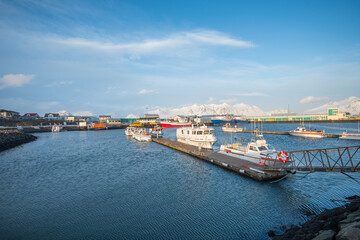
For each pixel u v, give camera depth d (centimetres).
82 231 1652
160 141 6606
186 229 1647
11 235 1616
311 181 2634
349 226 1207
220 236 1551
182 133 6084
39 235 1609
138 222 1764
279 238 1422
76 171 3381
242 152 3512
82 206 2081
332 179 2698
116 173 3203
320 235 1264
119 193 2391
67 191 2495
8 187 2670
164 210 1962
